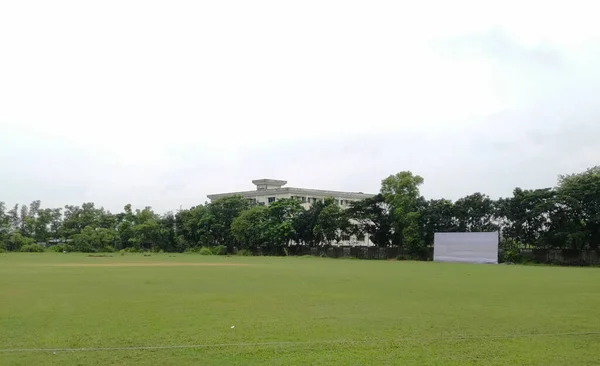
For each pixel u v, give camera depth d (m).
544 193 55.88
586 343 9.27
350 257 73.12
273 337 9.71
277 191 108.12
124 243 91.06
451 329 10.62
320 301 15.52
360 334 10.04
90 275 27.55
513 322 11.55
